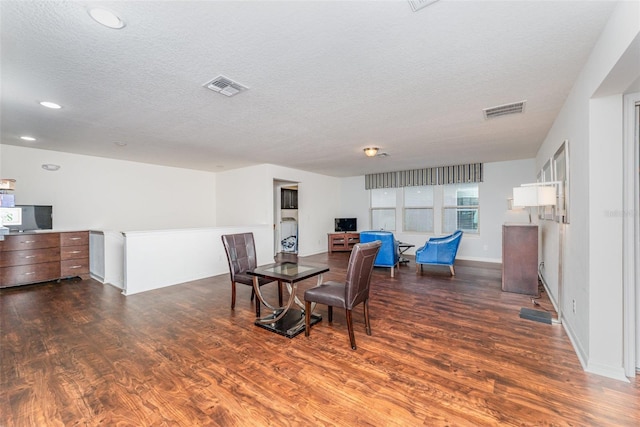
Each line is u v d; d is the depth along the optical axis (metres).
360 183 8.42
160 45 1.79
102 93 2.50
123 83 2.31
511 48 1.88
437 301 3.61
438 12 1.52
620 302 1.93
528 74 2.24
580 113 2.23
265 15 1.52
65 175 5.05
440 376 1.99
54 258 4.64
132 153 5.09
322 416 1.62
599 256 1.98
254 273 2.97
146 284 4.19
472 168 6.40
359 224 8.46
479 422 1.55
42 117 3.12
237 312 3.28
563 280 2.90
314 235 7.82
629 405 1.66
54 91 2.45
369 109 2.95
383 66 2.10
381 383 1.92
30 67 2.04
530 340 2.51
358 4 1.45
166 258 4.44
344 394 1.81
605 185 1.95
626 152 1.91
